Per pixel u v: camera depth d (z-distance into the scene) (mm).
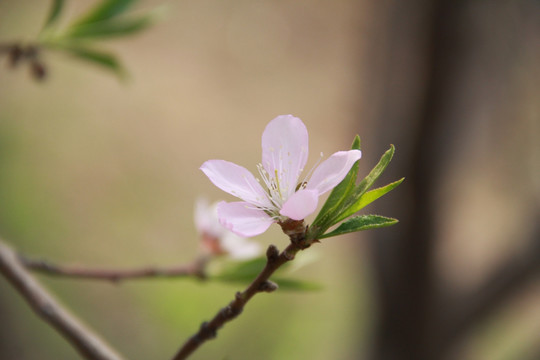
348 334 1073
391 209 624
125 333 1070
